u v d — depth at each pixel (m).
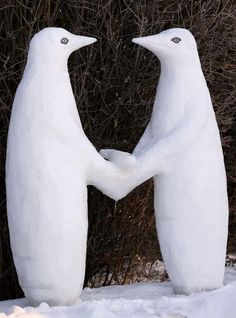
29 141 3.36
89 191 5.05
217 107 5.49
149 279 5.63
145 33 4.90
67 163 3.38
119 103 4.91
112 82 4.96
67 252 3.35
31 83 3.43
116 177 3.51
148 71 5.06
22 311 3.15
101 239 5.18
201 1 5.30
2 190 4.73
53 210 3.32
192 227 3.60
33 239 3.32
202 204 3.60
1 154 4.67
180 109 3.64
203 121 3.63
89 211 5.07
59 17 4.82
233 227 6.99
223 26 5.37
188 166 3.59
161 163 3.60
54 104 3.40
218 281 3.70
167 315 3.26
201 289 3.66
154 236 5.57
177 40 3.69
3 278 4.82
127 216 5.30
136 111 5.05
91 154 3.45
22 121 3.39
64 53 3.49
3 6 4.58
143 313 3.27
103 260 5.25
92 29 4.88
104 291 3.86
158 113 3.70
